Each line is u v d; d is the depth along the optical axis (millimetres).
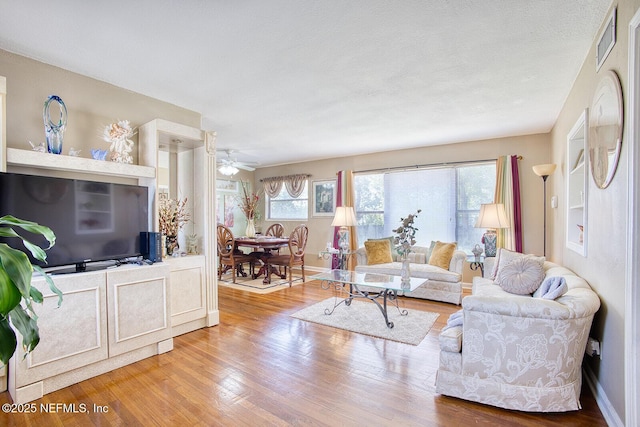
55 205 2363
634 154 1562
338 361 2646
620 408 1729
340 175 6508
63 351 2215
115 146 2822
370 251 5199
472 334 2049
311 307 4184
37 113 2541
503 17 1977
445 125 4328
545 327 1891
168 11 1912
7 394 2115
